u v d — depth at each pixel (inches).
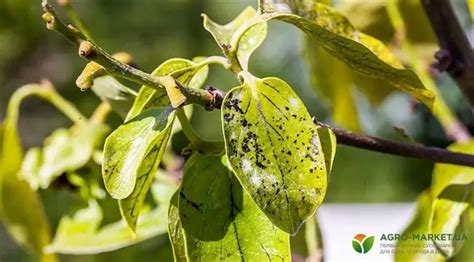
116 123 29.7
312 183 21.3
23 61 106.6
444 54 27.7
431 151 24.2
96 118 29.8
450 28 27.7
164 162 29.3
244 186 21.2
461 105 60.7
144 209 29.0
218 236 22.4
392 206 76.5
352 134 23.9
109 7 116.2
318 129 22.4
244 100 21.5
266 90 21.6
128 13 117.3
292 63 104.6
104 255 33.8
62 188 30.1
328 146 22.3
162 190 29.0
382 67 23.5
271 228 22.2
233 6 122.8
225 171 22.7
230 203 22.5
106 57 21.0
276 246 22.2
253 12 24.0
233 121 21.4
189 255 22.3
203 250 22.4
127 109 26.0
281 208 21.2
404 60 31.9
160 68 22.8
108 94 26.0
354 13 31.8
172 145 30.2
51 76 106.9
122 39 116.3
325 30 22.7
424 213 29.1
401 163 115.3
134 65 26.9
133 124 22.0
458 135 31.5
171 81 21.4
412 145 24.1
